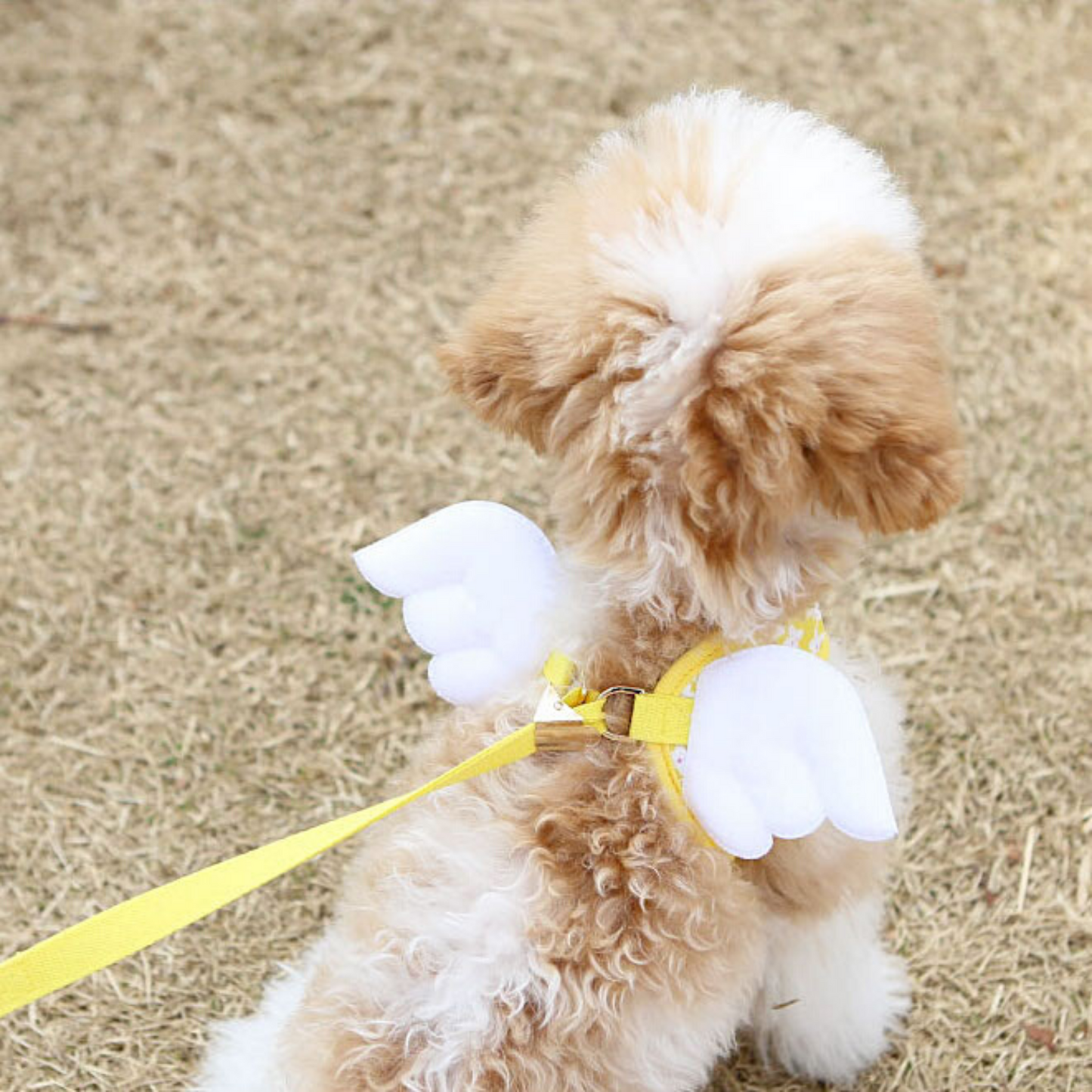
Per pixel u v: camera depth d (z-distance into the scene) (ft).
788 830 4.24
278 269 7.09
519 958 4.28
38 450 6.30
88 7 8.43
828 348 4.11
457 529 4.50
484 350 4.34
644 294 4.17
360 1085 4.28
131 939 4.24
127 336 6.80
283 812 5.52
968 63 8.00
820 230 4.20
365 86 8.00
